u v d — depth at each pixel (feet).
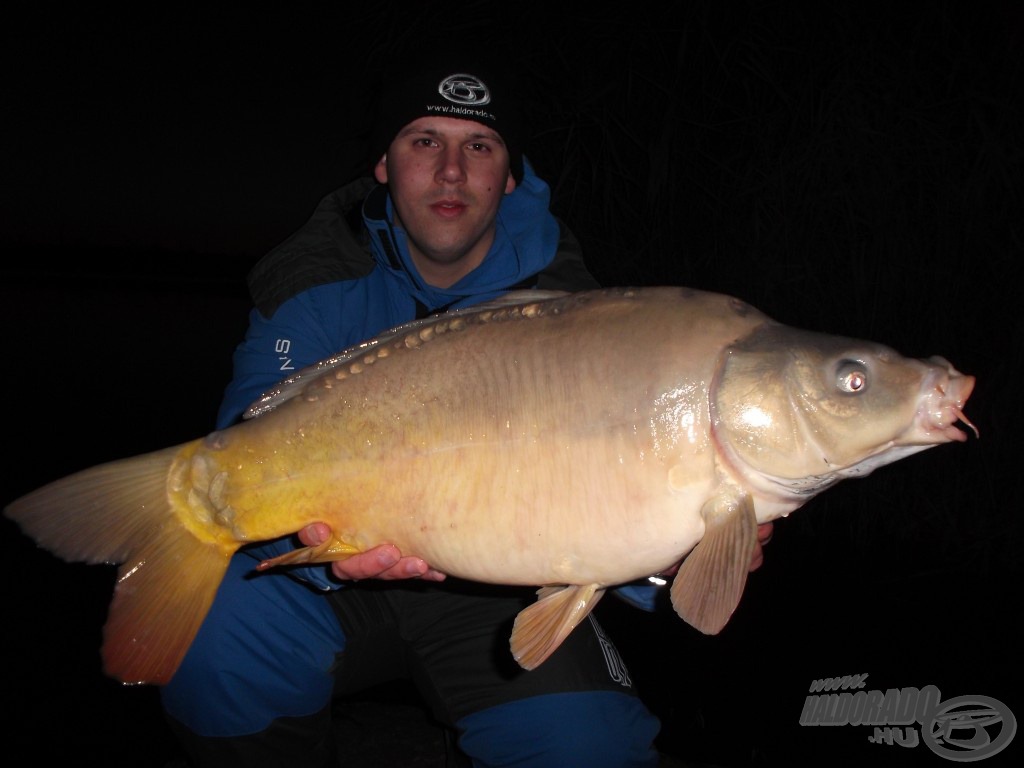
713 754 4.02
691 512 2.74
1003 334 6.27
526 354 2.85
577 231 7.49
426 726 4.28
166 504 2.98
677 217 7.27
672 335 2.78
